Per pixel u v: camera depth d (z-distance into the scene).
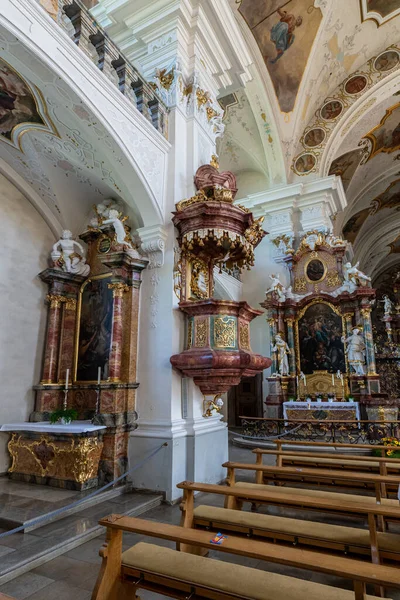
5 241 5.39
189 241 5.04
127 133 4.68
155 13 6.25
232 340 4.81
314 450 7.86
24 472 4.76
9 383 5.18
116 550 2.19
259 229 5.56
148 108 5.55
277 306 11.45
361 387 10.09
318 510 3.22
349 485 4.41
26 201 5.77
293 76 11.19
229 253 5.50
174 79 5.97
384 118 12.85
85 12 4.34
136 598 2.29
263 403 11.89
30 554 2.92
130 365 4.94
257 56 10.21
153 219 5.14
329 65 11.65
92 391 5.44
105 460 4.59
